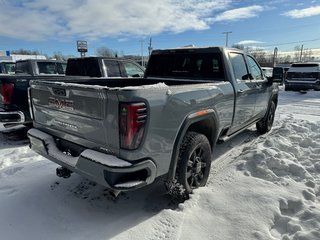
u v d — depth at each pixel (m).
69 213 3.00
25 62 8.66
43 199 3.27
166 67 4.81
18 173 3.99
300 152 4.61
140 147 2.38
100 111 2.43
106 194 3.40
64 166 2.87
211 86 3.44
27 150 5.22
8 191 3.45
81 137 2.71
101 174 2.40
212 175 3.79
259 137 6.02
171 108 2.66
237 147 5.26
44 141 3.10
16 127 7.01
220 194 3.18
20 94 5.63
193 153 3.16
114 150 2.42
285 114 8.99
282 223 2.72
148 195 3.39
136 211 3.03
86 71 7.64
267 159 4.00
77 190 3.49
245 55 4.84
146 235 2.59
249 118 4.99
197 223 2.71
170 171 2.84
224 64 4.06
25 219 2.88
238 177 3.59
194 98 3.01
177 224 2.71
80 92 2.57
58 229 2.72
